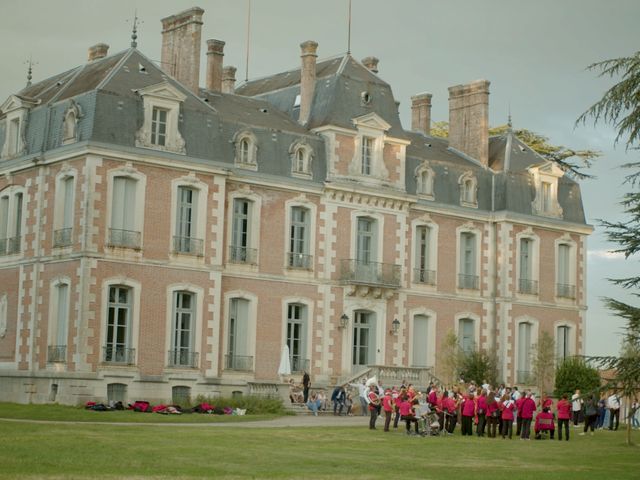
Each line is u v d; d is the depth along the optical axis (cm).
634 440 3950
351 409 4897
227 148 4984
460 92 6328
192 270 4759
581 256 6341
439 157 6041
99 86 4597
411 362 5616
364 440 3431
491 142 6375
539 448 3475
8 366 4831
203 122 4847
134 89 4694
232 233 4997
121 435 3103
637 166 2920
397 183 5534
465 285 5872
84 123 4572
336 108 5356
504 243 5978
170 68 5309
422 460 2919
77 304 4469
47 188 4744
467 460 2989
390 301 5538
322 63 5766
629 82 2808
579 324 6278
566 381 5747
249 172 5016
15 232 4938
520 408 3947
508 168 6097
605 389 2784
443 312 5759
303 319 5222
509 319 5944
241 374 4978
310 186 5216
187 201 4784
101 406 4288
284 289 5144
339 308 5325
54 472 2222
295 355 5203
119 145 4550
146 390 4584
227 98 5497
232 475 2325
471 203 5928
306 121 5478
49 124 4788
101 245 4506
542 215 6150
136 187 4625
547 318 6125
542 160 6253
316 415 4719
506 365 5912
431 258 5741
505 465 2894
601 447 3562
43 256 4709
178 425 3741
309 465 2617
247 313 5041
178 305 4744
